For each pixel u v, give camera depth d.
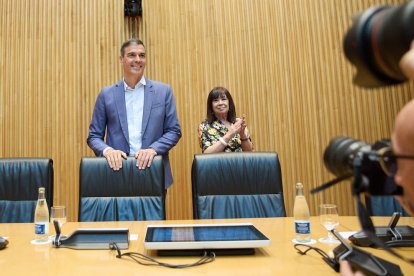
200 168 2.15
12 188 2.14
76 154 3.84
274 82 3.85
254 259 1.11
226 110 2.96
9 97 3.87
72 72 3.91
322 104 3.78
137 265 1.07
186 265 1.05
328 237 1.38
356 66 0.57
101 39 3.95
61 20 3.96
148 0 4.00
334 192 3.67
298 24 3.87
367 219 0.57
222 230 1.31
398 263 1.03
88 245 1.25
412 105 0.53
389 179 0.58
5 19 3.94
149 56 3.96
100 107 2.80
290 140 3.79
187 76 3.93
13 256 1.17
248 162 2.17
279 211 2.07
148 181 2.12
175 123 2.80
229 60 3.92
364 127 3.71
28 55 3.91
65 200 3.79
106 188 2.10
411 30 0.48
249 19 3.93
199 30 3.97
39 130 3.85
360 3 3.76
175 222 1.78
